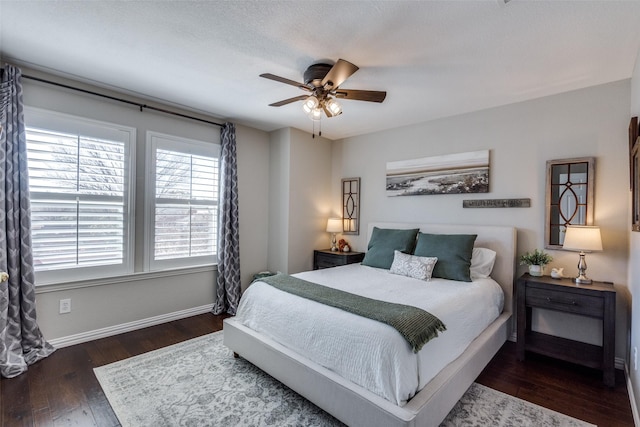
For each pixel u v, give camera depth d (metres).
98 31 2.10
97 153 3.03
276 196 4.48
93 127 3.00
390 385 1.62
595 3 1.71
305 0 1.75
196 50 2.32
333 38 2.11
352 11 1.83
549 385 2.34
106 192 3.09
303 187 4.50
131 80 2.87
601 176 2.74
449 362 1.99
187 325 3.47
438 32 2.01
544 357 2.82
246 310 2.62
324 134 4.64
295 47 2.24
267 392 2.19
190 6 1.82
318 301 2.20
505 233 3.16
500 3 1.71
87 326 2.99
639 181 1.92
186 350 2.83
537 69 2.50
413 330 1.73
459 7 1.76
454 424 1.88
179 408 2.00
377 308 1.98
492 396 2.19
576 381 2.40
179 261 3.66
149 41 2.21
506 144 3.28
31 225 2.62
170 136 3.55
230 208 4.02
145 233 3.37
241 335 2.51
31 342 2.59
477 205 3.44
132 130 3.26
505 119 3.29
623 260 2.61
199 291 3.86
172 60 2.48
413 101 3.22
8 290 2.45
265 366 2.27
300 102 3.39
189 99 3.33
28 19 1.96
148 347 2.89
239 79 2.83
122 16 1.93
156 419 1.89
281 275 2.95
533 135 3.12
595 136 2.78
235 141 4.10
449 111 3.54
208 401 2.08
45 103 2.74
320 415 1.95
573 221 2.87
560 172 2.95
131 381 2.30
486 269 3.13
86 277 2.97
